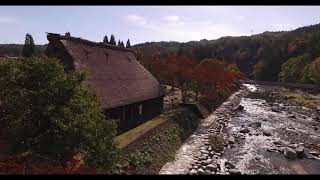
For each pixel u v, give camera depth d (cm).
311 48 13338
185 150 3025
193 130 3888
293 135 4012
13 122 1394
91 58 3017
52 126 1389
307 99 7788
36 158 1431
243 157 2998
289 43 15575
